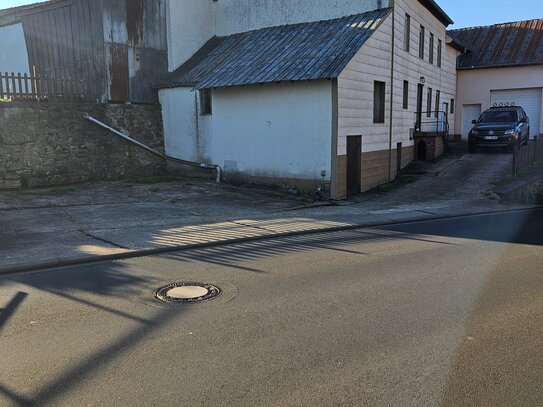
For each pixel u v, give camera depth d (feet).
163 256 25.23
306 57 52.85
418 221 37.52
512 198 48.49
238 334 14.96
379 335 14.92
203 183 56.34
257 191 52.60
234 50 63.36
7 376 12.28
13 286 19.79
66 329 15.30
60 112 49.57
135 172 58.44
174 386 11.84
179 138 61.98
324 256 25.30
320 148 50.47
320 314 16.67
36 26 62.64
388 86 59.67
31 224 32.32
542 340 14.62
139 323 15.83
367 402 11.17
